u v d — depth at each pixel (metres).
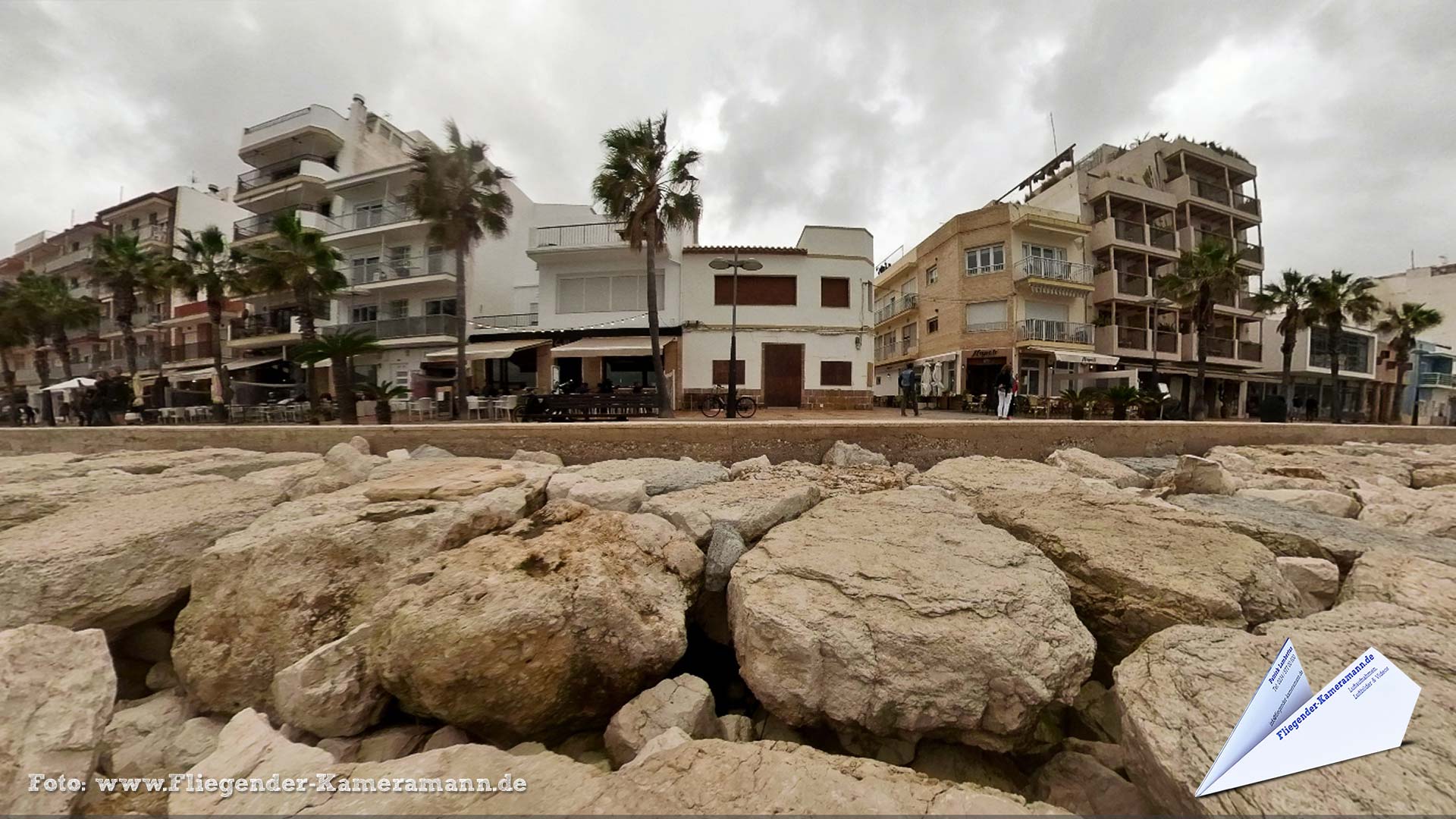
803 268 20.36
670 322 20.86
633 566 3.31
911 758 2.50
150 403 25.95
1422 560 3.26
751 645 2.71
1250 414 27.95
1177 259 26.38
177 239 32.62
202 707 2.98
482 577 2.84
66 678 2.34
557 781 1.87
